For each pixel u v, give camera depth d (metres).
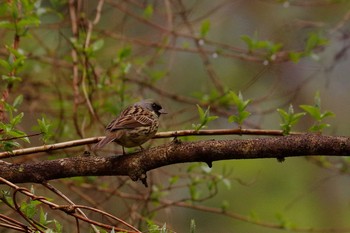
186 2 16.94
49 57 13.15
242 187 18.66
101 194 13.38
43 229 7.64
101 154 12.34
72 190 11.61
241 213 18.19
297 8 17.98
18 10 9.78
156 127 9.02
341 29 14.74
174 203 11.34
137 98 12.09
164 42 12.93
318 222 19.02
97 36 12.76
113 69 11.98
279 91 16.39
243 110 8.37
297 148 7.60
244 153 7.67
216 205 18.03
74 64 11.34
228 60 17.12
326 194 19.41
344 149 7.52
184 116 15.38
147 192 11.71
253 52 12.12
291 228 12.03
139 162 7.84
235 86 16.56
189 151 7.73
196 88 17.00
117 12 14.90
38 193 12.78
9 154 8.11
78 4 11.92
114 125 8.80
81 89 12.34
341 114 19.98
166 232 7.41
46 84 12.94
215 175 11.25
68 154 11.47
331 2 13.18
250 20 17.95
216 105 12.67
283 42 13.65
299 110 19.47
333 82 19.84
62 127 11.45
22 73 12.95
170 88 15.45
